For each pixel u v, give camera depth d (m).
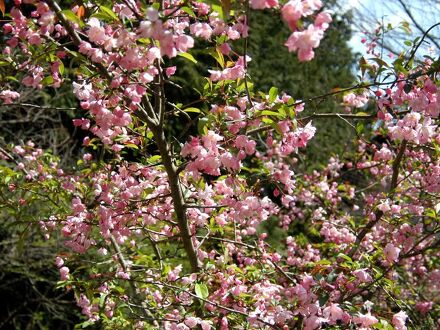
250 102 2.58
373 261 2.95
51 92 8.91
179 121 8.47
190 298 3.14
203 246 4.05
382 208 3.49
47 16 2.38
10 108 7.78
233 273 3.26
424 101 2.60
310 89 11.68
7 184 3.68
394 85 2.77
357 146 6.57
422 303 4.43
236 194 2.75
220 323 2.99
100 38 2.27
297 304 2.65
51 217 3.47
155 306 3.47
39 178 4.00
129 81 2.42
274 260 3.60
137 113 2.71
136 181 3.22
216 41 2.44
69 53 2.54
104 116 2.48
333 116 2.89
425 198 3.83
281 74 11.41
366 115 2.90
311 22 1.90
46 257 7.80
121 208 3.05
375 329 2.53
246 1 2.10
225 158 2.40
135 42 2.27
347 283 2.67
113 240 3.63
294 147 2.52
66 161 7.93
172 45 1.87
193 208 3.29
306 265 3.91
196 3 2.55
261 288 3.02
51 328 8.08
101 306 3.17
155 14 1.83
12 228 7.36
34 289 7.67
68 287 3.35
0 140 5.22
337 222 4.70
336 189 5.43
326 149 9.53
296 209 6.04
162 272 3.33
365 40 4.40
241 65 2.47
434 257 4.74
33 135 8.51
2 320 8.12
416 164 3.83
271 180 2.82
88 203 3.43
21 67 2.87
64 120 8.94
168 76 2.78
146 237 3.67
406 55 3.48
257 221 3.12
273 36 11.66
